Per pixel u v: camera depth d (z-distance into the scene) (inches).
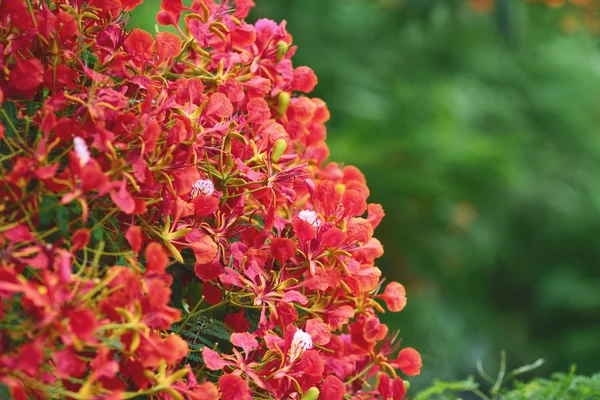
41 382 95.7
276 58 108.7
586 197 438.3
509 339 386.0
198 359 102.7
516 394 120.7
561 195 434.3
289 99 108.8
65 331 94.0
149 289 95.8
